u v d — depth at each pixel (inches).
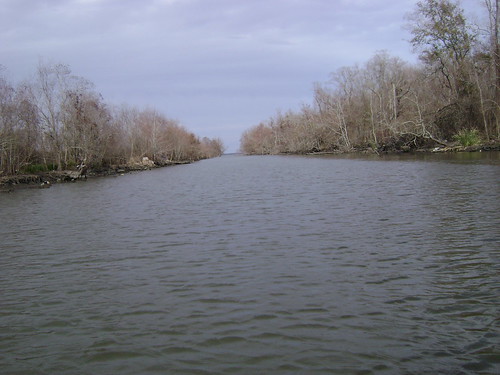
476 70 2107.5
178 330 306.2
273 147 5364.2
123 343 292.2
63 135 2194.9
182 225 691.4
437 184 967.0
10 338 308.7
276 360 261.0
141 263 480.1
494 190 818.8
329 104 3511.3
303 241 531.8
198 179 1808.6
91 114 2303.2
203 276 419.5
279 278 400.8
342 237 539.5
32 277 451.2
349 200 836.0
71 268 477.7
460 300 331.6
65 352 284.7
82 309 354.9
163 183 1676.9
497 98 2025.1
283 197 958.4
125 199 1154.0
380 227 581.3
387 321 302.8
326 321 307.6
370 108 2861.7
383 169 1508.4
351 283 378.0
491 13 2044.8
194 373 252.4
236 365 257.8
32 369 265.4
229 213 784.3
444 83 2367.1
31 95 2085.4
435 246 476.1
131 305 356.5
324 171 1665.8
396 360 254.8
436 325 294.0
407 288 360.2
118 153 2869.1
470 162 1449.3
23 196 1378.0
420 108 2418.8
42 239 651.5
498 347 263.3
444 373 240.4
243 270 430.9
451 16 2219.5
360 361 255.6
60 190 1540.4
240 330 300.5
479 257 430.6
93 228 718.5
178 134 4613.7
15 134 1868.8
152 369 259.1
